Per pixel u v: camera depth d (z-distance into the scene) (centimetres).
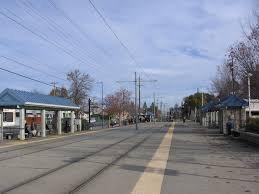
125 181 1455
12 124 7438
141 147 2994
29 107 4509
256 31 4397
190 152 2570
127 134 5128
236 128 4462
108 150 2758
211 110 6625
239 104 4497
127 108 13738
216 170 1742
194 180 1476
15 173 1673
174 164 1952
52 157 2317
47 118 7669
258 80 4575
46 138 4406
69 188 1326
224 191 1266
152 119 16675
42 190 1293
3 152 2672
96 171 1722
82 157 2303
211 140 3775
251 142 3353
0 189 1313
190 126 8362
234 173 1652
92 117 12100
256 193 1234
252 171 1711
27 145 3328
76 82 9262
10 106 4178
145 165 1914
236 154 2445
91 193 1239
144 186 1352
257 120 3691
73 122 6034
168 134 4953
